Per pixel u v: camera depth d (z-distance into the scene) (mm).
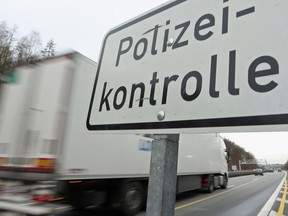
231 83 1136
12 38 24078
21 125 4383
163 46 1501
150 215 1229
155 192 1246
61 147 4129
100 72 1813
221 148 13359
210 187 11836
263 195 11875
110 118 1593
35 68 4605
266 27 1107
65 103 4320
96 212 6270
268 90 1018
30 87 4539
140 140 6238
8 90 4750
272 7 1117
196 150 9484
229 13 1264
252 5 1188
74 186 4762
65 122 4270
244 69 1115
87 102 4719
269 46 1072
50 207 3807
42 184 3877
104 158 5035
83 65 4727
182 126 1237
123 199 5715
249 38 1147
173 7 1549
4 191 4105
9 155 4301
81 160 4477
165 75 1417
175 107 1301
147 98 1442
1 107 4703
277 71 1019
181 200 9375
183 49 1395
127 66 1647
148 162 6434
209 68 1242
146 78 1506
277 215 7223
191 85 1280
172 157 1293
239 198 10500
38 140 4152
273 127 959
